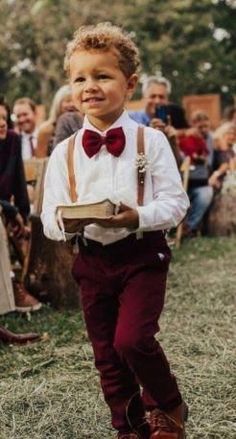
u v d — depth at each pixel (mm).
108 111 2443
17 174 5172
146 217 2381
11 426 3129
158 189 2480
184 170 7379
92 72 2428
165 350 4012
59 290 5047
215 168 8688
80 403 3297
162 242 2529
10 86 22656
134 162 2469
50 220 2510
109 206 2342
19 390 3492
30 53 20688
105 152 2486
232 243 7527
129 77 2494
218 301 5086
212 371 3639
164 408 2514
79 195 2506
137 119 6723
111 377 2574
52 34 20188
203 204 7949
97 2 20828
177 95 24000
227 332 4363
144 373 2436
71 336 4410
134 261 2471
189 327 4473
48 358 3990
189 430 2992
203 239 7867
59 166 2566
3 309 4527
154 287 2463
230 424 3045
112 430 3039
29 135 7230
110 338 2561
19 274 5309
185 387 3430
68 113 5375
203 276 5938
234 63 24531
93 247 2496
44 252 5074
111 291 2520
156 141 2494
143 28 22984
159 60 22875
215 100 14414
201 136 8250
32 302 4945
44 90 21281
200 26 23734
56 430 3068
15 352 4152
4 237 4559
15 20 20094
